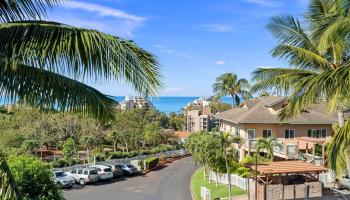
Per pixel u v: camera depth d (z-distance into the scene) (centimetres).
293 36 2020
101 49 590
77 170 3922
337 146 1199
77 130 5378
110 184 3881
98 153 5350
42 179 1429
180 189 3575
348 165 1380
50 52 589
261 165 2828
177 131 9406
